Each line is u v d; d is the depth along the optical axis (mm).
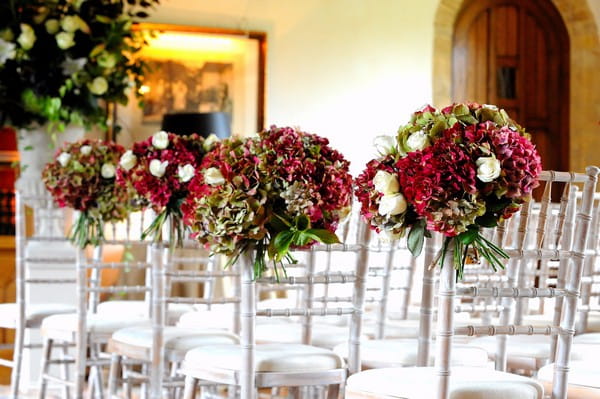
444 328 2473
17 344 4992
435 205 2430
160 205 3705
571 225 3320
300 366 3064
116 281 6711
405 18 7816
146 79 7195
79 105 6004
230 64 7371
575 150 8359
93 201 4430
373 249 3822
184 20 7277
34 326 5008
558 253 2662
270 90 7477
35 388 5898
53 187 4418
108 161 4438
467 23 8219
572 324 2670
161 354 3699
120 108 7152
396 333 4027
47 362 4965
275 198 2928
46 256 5945
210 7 7340
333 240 2893
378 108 7723
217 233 2891
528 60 8375
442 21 7895
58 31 5852
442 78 7898
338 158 3020
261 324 4098
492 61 8289
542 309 4566
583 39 8328
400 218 2553
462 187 2418
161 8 7223
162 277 3713
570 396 2783
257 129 7430
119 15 6070
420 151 2453
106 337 4477
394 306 4832
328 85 7613
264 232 2891
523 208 2807
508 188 2445
